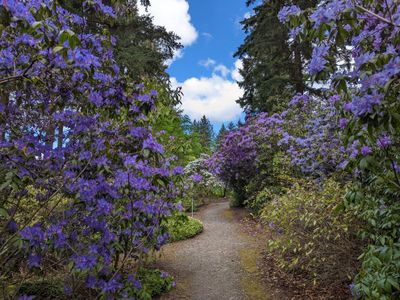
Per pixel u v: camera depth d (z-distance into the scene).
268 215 4.87
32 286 3.46
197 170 14.10
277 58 11.96
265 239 6.55
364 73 1.74
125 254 3.39
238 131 10.10
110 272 3.11
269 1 10.16
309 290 4.18
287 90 11.17
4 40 2.43
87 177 2.92
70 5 6.69
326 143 5.40
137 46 10.27
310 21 2.00
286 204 4.37
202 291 4.65
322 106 6.68
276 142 8.29
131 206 3.16
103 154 2.88
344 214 3.54
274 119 8.40
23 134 2.79
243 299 4.30
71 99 2.91
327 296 3.89
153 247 3.99
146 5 10.05
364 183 2.60
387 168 2.26
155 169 3.19
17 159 2.53
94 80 2.88
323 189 4.40
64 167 2.91
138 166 3.03
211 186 15.02
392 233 2.41
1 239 2.77
